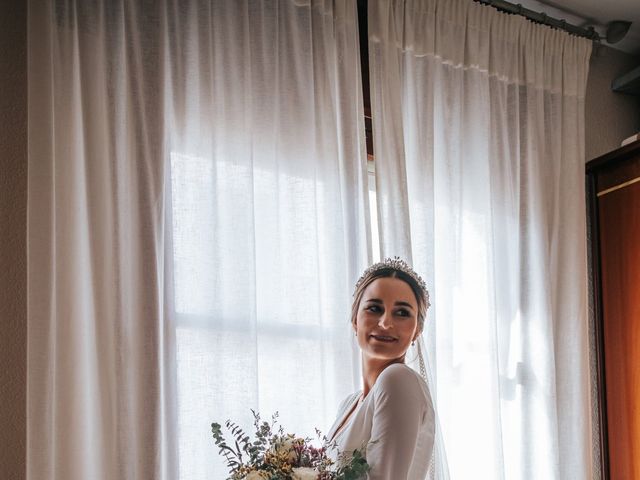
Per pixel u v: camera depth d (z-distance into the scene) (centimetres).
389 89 321
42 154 246
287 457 195
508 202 348
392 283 226
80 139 258
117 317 250
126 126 264
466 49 350
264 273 284
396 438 195
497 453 317
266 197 288
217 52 288
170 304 262
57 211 249
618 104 411
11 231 251
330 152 301
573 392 348
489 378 324
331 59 312
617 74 414
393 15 332
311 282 288
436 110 339
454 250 328
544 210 354
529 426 334
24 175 255
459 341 324
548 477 331
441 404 314
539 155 359
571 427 345
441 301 322
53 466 237
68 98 256
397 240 308
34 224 242
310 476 188
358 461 191
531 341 341
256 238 286
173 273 264
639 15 390
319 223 297
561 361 351
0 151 254
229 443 261
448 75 343
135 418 248
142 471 246
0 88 257
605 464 354
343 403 239
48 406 235
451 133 338
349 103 309
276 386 278
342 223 297
